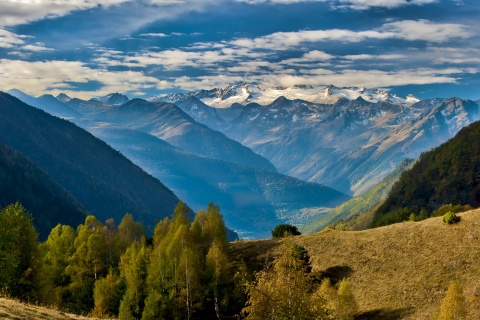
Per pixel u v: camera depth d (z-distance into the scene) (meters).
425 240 81.12
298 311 42.78
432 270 72.25
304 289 44.69
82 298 87.31
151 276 77.69
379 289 72.62
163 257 79.56
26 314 39.88
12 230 60.06
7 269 57.84
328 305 57.38
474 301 61.75
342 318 59.91
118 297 81.38
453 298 51.78
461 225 81.06
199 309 77.00
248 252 94.75
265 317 43.03
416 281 71.25
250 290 44.84
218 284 77.44
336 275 80.12
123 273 86.94
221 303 76.44
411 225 89.62
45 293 64.44
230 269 87.25
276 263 48.31
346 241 90.12
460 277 68.50
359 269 79.62
